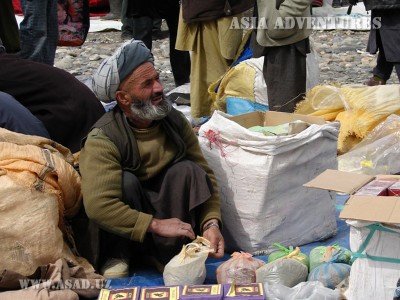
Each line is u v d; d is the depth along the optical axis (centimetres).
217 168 380
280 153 362
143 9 695
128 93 351
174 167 361
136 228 343
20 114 390
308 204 382
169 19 704
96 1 1234
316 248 353
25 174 335
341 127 501
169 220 350
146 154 360
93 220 347
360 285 300
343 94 509
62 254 340
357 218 276
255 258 356
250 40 604
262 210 367
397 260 291
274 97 520
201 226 364
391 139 476
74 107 418
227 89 577
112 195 345
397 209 274
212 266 367
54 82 421
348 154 482
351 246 303
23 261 331
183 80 732
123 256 362
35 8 661
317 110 512
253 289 314
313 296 306
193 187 358
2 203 328
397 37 614
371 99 498
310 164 376
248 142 366
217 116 384
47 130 416
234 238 381
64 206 356
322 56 935
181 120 375
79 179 362
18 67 421
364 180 308
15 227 329
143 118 352
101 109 432
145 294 313
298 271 333
